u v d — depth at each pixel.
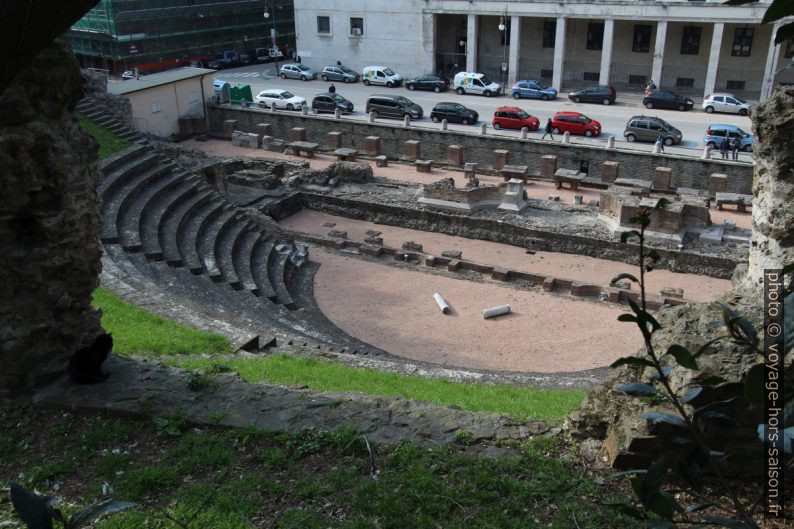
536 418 12.63
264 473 9.80
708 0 46.59
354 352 20.42
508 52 67.19
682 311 10.36
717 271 29.12
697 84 60.75
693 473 4.12
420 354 23.03
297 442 10.48
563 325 25.22
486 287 28.58
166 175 31.20
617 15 57.91
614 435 9.73
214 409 11.45
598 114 53.31
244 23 80.38
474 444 10.51
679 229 30.52
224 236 29.12
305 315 25.27
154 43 71.19
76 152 12.21
